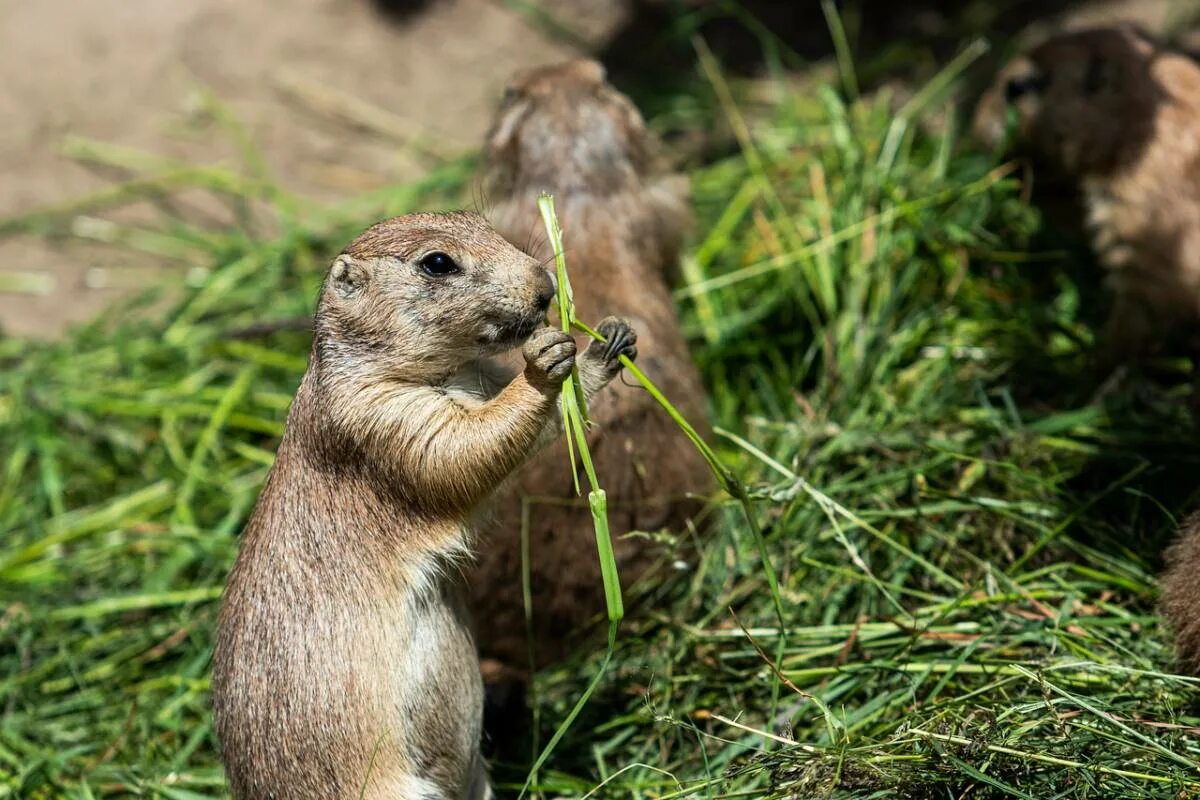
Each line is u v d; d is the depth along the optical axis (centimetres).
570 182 959
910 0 1501
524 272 702
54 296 1321
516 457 700
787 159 1272
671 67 1479
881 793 688
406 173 1405
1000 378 1033
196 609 1009
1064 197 1130
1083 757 688
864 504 932
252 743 722
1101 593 850
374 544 721
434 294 704
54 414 1177
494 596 872
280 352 1220
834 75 1421
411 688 719
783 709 819
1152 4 1414
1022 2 1468
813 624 873
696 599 902
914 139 1257
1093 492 927
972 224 1111
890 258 1092
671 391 901
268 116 1462
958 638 824
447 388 732
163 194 1402
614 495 867
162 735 920
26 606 1020
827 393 1023
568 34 1523
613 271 930
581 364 711
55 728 933
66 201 1397
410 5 1537
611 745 846
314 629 715
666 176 1045
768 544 916
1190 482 916
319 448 727
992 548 892
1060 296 1120
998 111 1138
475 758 768
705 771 790
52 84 1476
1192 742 707
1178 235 1034
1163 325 1044
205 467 1133
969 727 704
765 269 1095
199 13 1519
